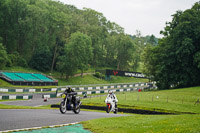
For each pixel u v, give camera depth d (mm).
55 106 37094
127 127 11922
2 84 60656
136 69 144125
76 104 19703
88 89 70438
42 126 11992
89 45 100625
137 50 158375
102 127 12039
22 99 48562
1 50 75250
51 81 77625
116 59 142875
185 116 16906
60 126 12289
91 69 124562
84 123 13383
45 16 98375
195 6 71438
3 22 95125
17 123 12406
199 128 10836
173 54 65250
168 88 70688
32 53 101312
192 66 65062
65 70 94000
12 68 83625
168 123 12891
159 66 69062
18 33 96500
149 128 11312
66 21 104750
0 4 93562
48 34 101250
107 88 75750
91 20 143625
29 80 69812
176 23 71438
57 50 105875
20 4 94000
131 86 85750
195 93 50969
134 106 36781
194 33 64125
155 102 41094
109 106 24766
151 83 90812
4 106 26672
